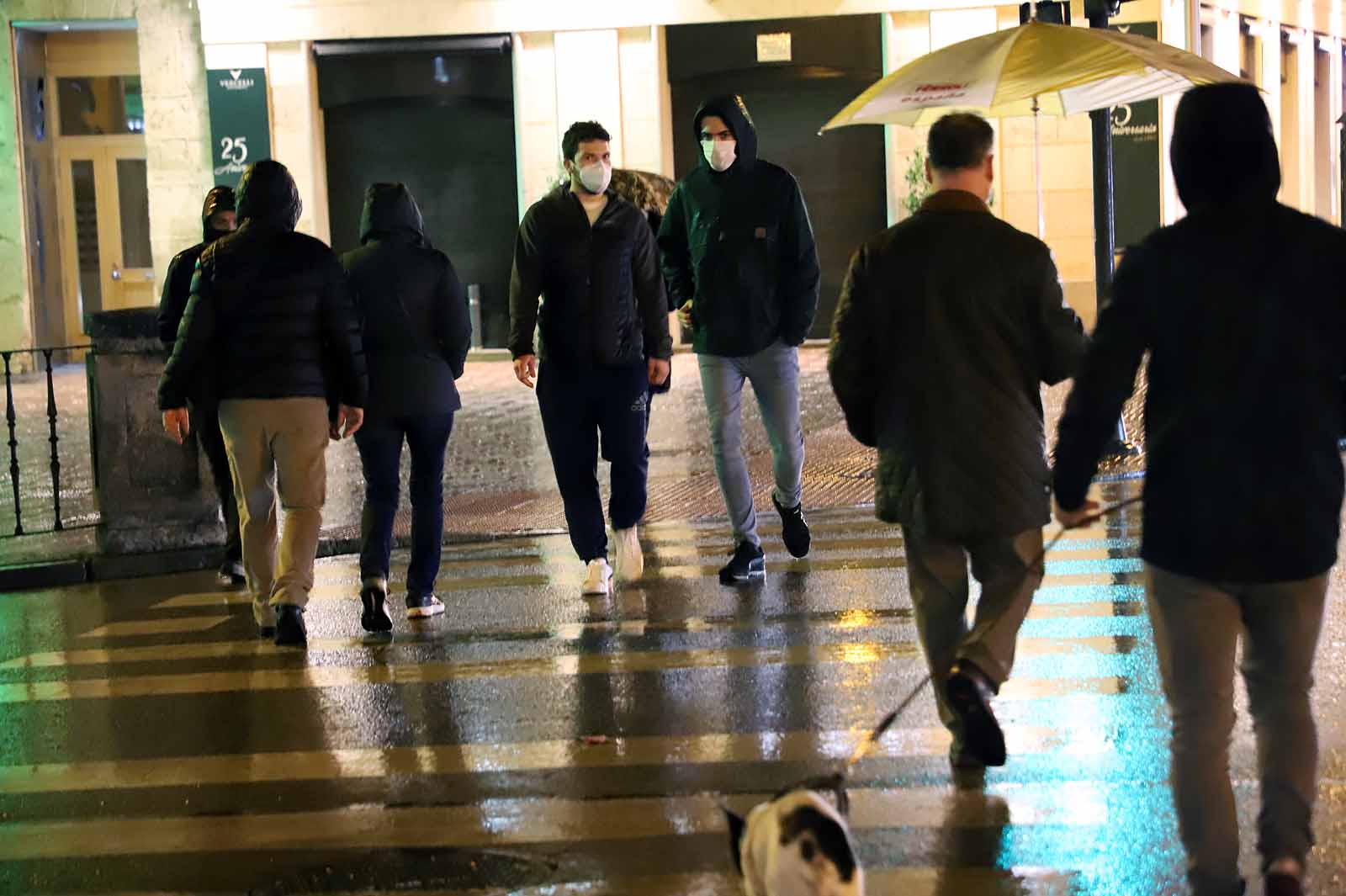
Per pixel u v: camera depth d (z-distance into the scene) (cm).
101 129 3944
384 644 1098
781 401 1202
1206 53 3991
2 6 3784
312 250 1057
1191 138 552
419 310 1095
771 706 898
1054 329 702
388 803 763
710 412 1202
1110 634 1036
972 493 698
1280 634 548
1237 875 559
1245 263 541
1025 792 735
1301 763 548
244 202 1061
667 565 1338
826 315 3744
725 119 1134
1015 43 1077
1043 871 640
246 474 1088
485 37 3684
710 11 3656
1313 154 4741
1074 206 3619
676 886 642
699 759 807
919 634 743
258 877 677
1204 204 554
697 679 962
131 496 1475
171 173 3788
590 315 1121
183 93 3766
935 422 702
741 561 1232
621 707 909
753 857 511
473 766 814
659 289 1151
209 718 934
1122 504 578
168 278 1270
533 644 1069
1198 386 543
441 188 3769
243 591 1344
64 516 1756
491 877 661
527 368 1137
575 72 3678
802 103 3697
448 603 1224
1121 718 845
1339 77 4941
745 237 1150
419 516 1158
